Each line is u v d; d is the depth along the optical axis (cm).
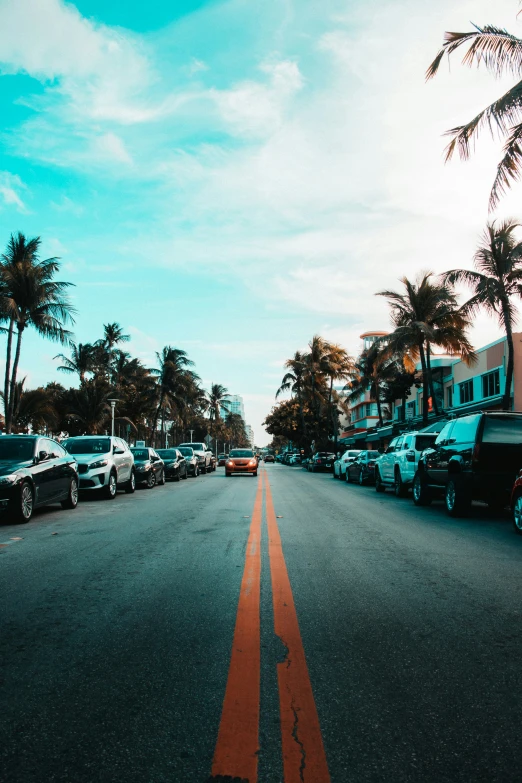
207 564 734
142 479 2198
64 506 1432
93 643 447
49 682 375
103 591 603
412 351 3372
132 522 1162
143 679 379
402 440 1888
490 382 3331
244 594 588
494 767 279
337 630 477
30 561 761
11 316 3147
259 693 357
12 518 1152
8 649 435
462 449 1271
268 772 274
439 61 1408
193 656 420
